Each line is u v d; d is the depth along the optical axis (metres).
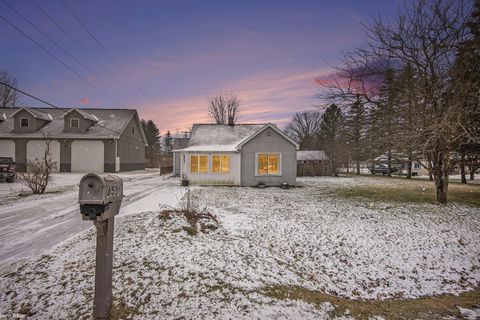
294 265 5.05
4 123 27.12
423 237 6.70
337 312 3.34
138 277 3.81
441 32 9.87
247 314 3.04
